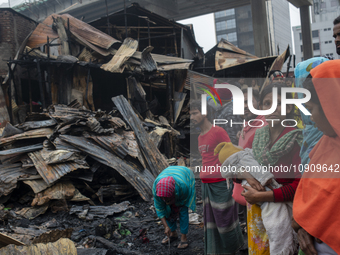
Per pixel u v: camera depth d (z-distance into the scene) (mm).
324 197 1086
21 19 12164
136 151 5734
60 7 30047
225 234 2252
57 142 5418
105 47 11352
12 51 11531
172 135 8773
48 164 4988
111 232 3764
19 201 4859
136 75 10930
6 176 4824
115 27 15328
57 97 10141
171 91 11672
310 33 28297
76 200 4824
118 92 12141
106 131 5879
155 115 10680
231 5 31469
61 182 4945
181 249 3291
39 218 4422
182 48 15422
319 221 1093
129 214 4582
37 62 9602
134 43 11258
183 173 3143
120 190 5254
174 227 3400
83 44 11852
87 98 10258
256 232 1706
